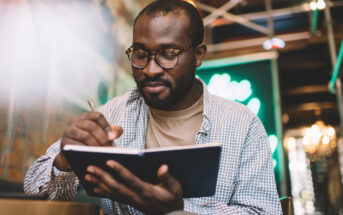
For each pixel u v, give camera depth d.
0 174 1.70
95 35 2.81
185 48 1.03
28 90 1.95
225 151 1.09
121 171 0.65
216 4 4.36
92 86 2.76
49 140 2.15
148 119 1.20
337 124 7.40
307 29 4.47
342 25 4.19
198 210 0.88
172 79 1.01
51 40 2.18
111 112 1.25
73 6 2.48
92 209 0.75
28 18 1.96
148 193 0.68
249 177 1.06
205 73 4.10
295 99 6.39
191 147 0.66
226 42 4.63
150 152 0.66
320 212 7.00
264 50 4.03
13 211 0.60
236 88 3.96
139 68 1.02
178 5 1.07
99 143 0.80
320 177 7.34
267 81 3.90
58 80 2.26
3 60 1.77
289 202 1.11
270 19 4.20
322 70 5.19
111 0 3.07
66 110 2.39
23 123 1.89
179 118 1.13
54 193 0.99
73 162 0.70
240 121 1.14
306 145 7.73
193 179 0.73
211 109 1.17
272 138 3.64
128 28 3.43
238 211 0.93
